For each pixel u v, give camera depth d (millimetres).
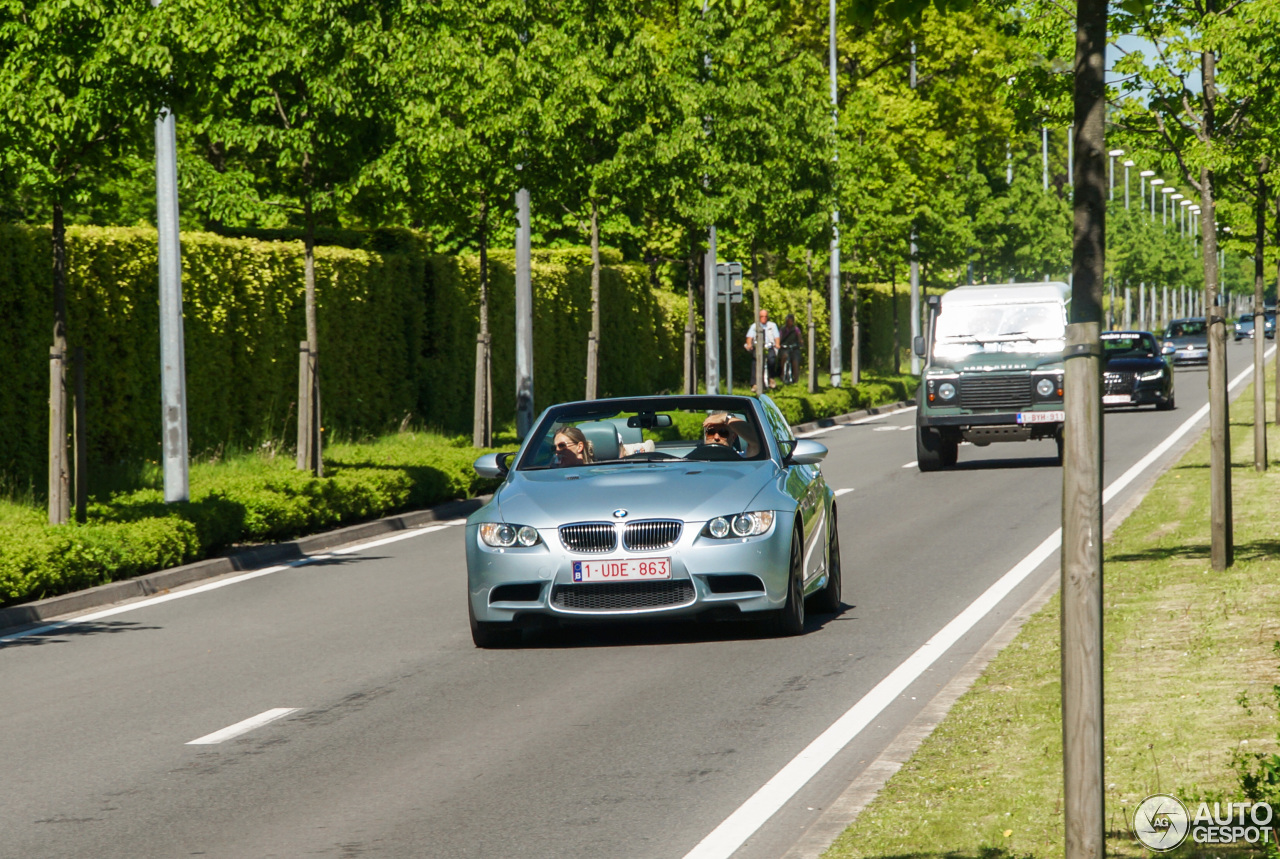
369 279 51875
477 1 45844
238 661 19141
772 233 68438
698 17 61031
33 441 35219
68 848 11312
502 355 62438
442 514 37844
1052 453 49688
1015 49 31578
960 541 28266
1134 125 31625
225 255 43688
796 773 12695
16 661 19781
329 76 32969
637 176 48219
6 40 26328
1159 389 62906
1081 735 8445
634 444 21016
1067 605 8492
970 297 45281
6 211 40531
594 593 18375
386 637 20547
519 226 47719
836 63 84750
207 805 12383
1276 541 23844
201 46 26781
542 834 11242
